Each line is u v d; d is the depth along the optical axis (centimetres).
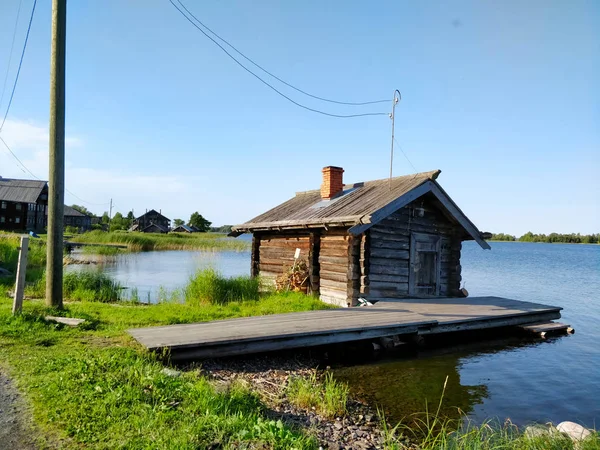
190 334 788
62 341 729
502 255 8388
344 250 1322
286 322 935
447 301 1352
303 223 1408
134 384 523
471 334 1202
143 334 780
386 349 992
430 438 566
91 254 3694
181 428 427
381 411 652
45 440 405
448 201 1380
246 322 929
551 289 2641
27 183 6662
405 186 1332
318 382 750
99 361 588
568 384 832
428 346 1060
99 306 1104
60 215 948
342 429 558
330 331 868
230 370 740
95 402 473
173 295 1373
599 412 704
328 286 1383
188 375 611
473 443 523
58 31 928
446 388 779
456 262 1506
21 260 845
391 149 1405
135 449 390
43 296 1204
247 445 413
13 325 784
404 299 1324
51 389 505
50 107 932
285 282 1462
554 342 1173
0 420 441
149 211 10688
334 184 1595
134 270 2684
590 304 2005
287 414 570
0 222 6219
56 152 934
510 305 1338
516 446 512
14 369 584
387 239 1337
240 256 4528
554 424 644
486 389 786
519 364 952
